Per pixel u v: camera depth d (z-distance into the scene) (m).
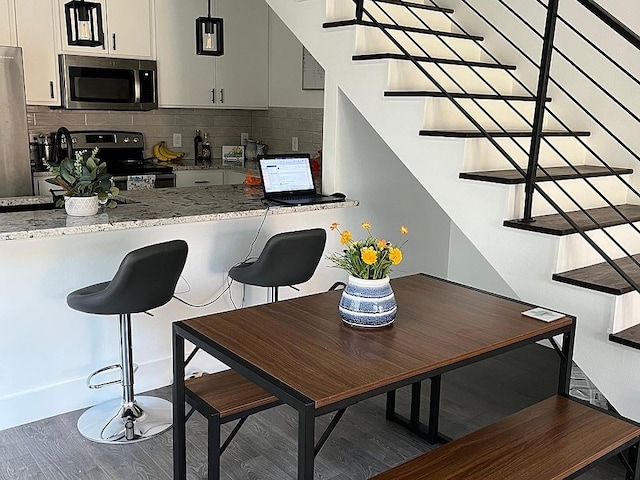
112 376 3.23
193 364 3.50
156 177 5.26
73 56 4.88
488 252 2.92
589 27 3.67
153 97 5.32
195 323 2.21
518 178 2.81
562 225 2.73
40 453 2.74
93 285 2.88
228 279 3.52
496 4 4.09
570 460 1.95
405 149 3.21
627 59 3.52
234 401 2.21
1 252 2.79
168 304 3.34
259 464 2.70
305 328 2.17
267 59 5.96
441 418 3.15
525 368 3.78
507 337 2.11
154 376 3.36
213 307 3.50
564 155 3.62
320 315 2.31
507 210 2.81
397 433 3.00
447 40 3.89
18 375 2.94
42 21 4.73
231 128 6.27
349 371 1.81
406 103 3.16
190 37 5.46
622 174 3.41
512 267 2.84
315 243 3.10
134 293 2.61
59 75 4.88
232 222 3.45
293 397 1.65
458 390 3.47
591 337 2.60
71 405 3.11
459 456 1.98
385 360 1.90
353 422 3.10
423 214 4.42
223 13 5.59
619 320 2.53
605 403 3.21
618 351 2.52
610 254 2.98
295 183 3.71
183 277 3.34
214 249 3.42
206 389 2.31
